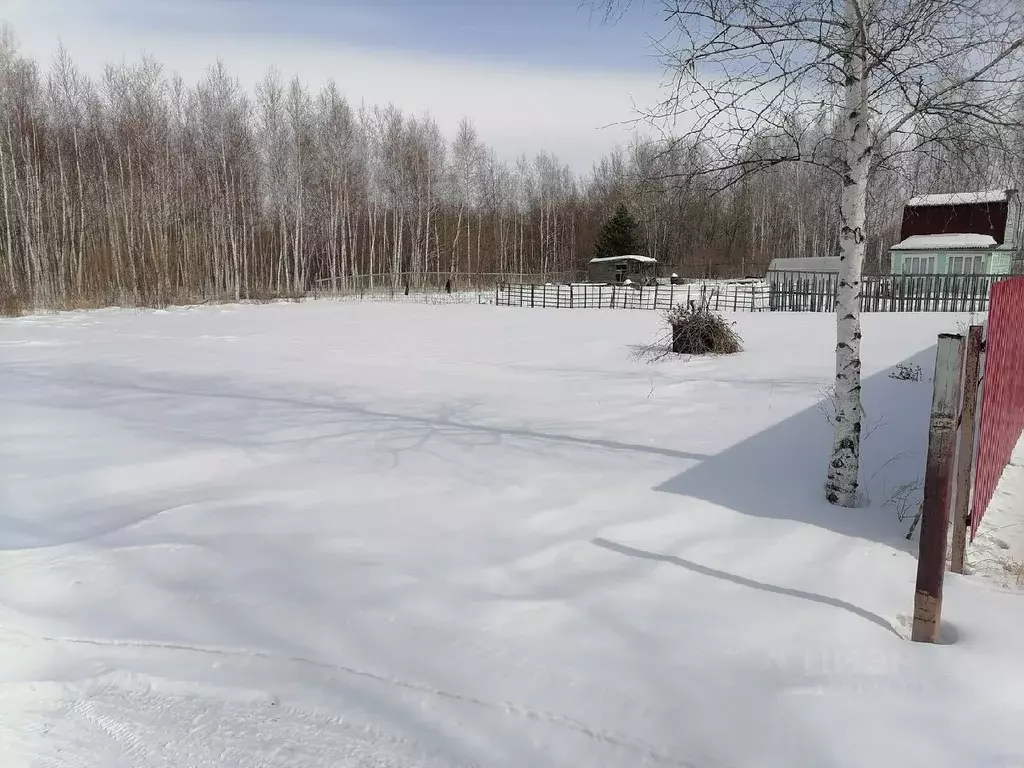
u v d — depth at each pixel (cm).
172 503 502
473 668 284
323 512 480
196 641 308
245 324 2234
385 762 233
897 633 308
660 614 328
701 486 528
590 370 1198
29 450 650
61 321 2361
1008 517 471
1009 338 508
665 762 229
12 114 3672
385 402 906
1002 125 441
